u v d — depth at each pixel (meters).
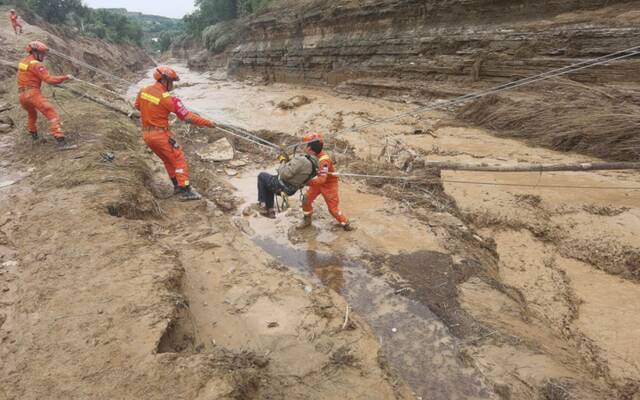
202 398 2.80
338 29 28.03
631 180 8.09
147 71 59.41
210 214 6.88
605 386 4.04
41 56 8.15
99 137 9.01
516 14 16.95
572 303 5.33
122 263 4.53
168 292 4.11
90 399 2.82
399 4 22.34
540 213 7.08
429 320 4.51
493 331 4.28
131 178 6.88
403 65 21.20
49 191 6.43
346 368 3.65
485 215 7.08
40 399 2.84
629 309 5.16
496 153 10.13
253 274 5.03
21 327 3.57
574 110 11.06
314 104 20.75
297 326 4.15
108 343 3.35
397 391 3.52
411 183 8.37
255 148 11.51
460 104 15.39
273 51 36.44
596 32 13.16
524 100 12.77
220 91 31.27
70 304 3.86
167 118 6.66
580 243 6.27
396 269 5.47
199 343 3.90
